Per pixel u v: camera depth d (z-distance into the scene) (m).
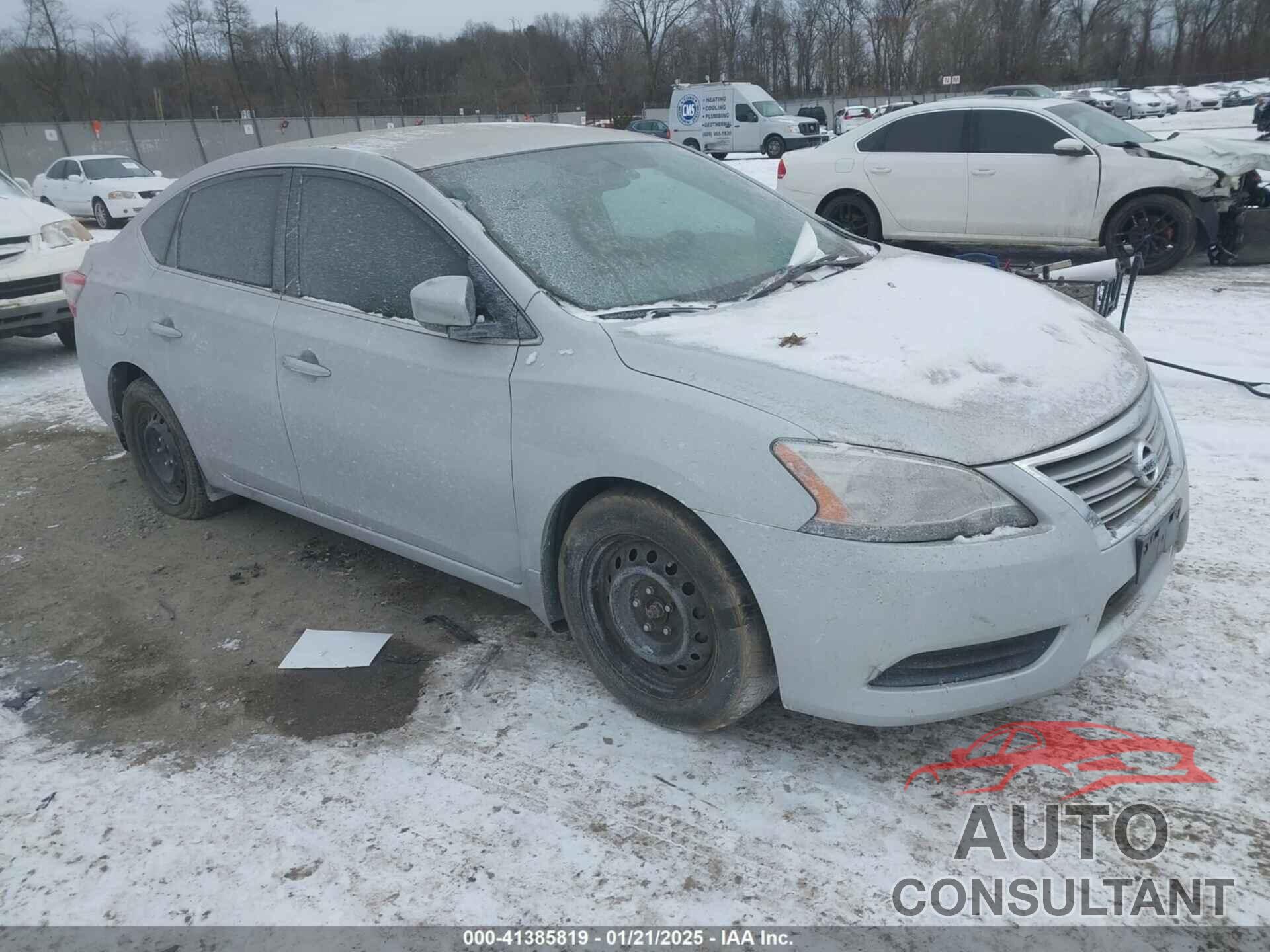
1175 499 2.67
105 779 2.81
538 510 2.83
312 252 3.50
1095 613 2.36
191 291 3.97
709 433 2.42
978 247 9.38
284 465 3.71
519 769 2.71
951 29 63.28
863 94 66.50
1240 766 2.52
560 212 3.20
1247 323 6.74
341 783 2.71
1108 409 2.53
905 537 2.24
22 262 7.62
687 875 2.30
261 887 2.36
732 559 2.46
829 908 2.18
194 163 36.88
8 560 4.36
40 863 2.49
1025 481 2.29
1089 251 5.84
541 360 2.78
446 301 2.76
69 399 6.93
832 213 10.22
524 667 3.21
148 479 4.70
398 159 3.32
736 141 30.16
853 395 2.40
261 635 3.56
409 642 3.44
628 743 2.79
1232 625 3.12
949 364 2.56
